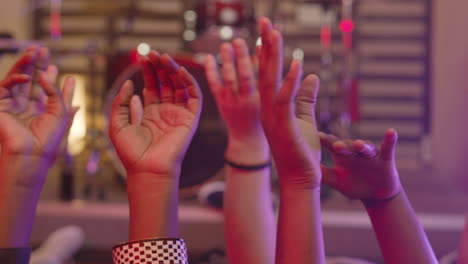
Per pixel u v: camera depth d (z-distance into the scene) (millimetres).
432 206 2545
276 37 648
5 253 638
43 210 2117
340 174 734
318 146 684
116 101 732
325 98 3576
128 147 697
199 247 1998
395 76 4711
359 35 4746
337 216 2098
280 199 680
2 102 710
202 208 2154
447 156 3705
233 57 862
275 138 654
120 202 2475
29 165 676
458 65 3588
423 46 4715
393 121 4672
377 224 737
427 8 4684
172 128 715
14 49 2203
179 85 727
